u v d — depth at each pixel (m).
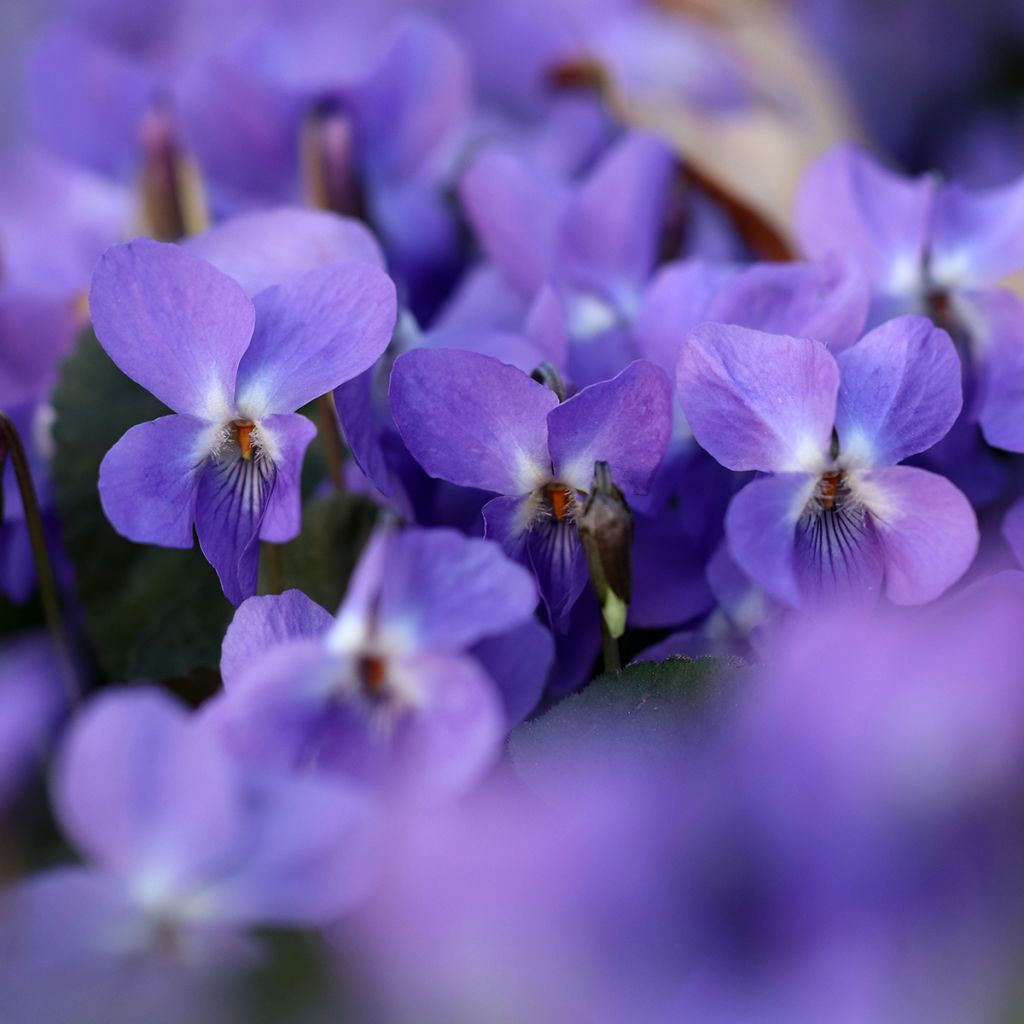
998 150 0.48
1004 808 0.24
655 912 0.24
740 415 0.27
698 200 0.35
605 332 0.30
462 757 0.25
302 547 0.28
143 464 0.27
